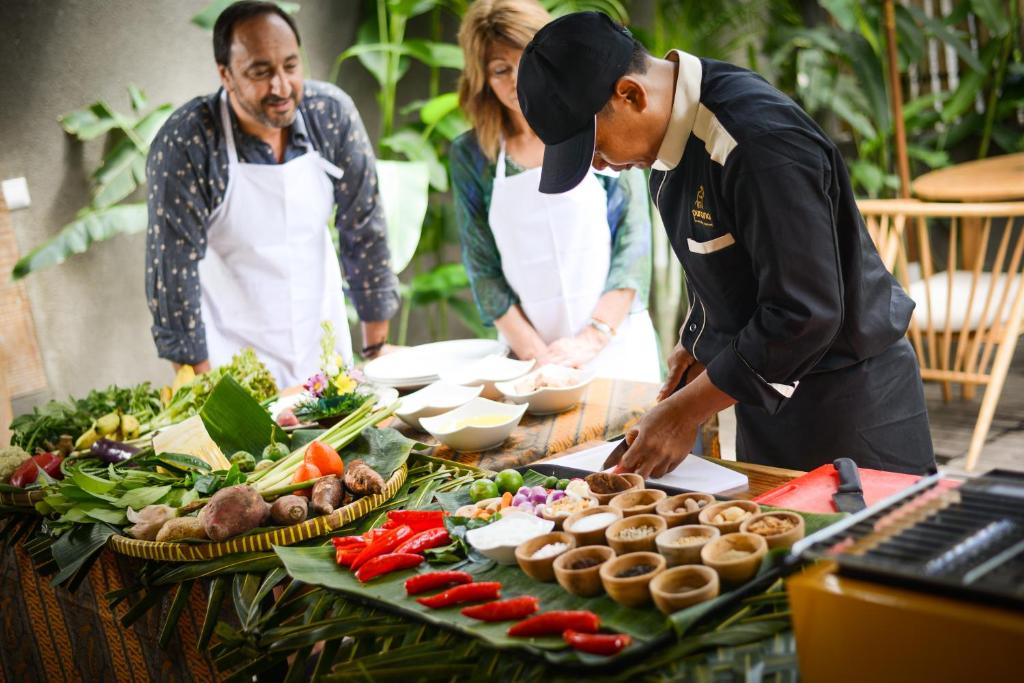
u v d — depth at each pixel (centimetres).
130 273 452
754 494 180
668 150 185
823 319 169
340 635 143
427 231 538
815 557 109
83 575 183
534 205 291
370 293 354
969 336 467
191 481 202
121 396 275
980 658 96
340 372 247
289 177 324
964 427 445
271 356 346
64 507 197
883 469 208
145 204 437
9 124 409
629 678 119
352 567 158
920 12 577
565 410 245
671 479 188
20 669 232
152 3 446
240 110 305
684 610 124
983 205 370
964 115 623
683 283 543
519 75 182
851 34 590
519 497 171
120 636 195
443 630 137
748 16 586
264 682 167
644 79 181
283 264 335
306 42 500
